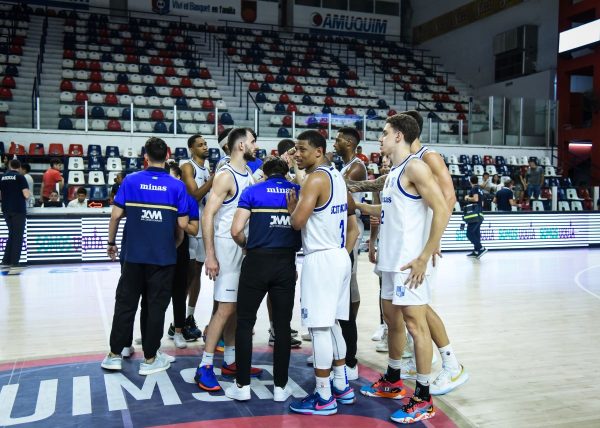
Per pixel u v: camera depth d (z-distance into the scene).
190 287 4.48
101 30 19.92
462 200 13.83
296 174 4.00
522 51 18.56
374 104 18.80
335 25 24.61
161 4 22.30
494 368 3.86
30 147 12.35
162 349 4.22
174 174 4.86
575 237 12.65
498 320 5.30
